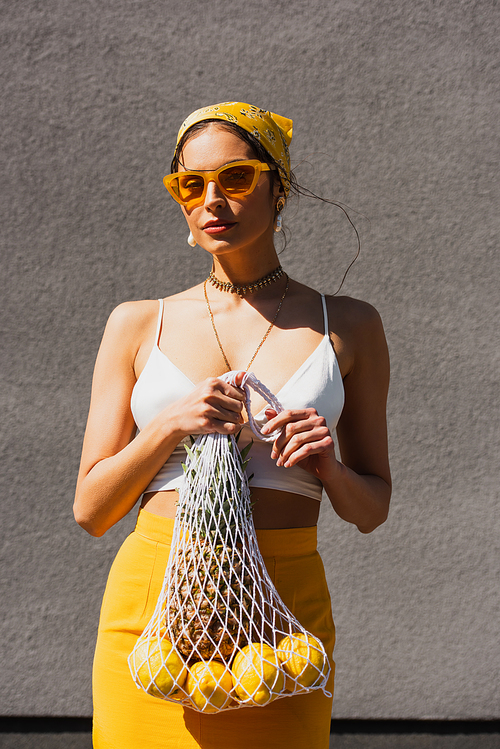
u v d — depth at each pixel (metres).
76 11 2.95
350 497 1.56
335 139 2.97
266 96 2.95
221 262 1.70
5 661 3.03
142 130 2.97
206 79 2.95
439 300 3.01
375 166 2.97
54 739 2.99
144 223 2.98
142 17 2.95
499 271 3.00
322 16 2.94
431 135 2.97
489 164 2.97
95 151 2.97
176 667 1.27
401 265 3.00
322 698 1.52
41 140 2.97
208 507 1.29
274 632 1.30
